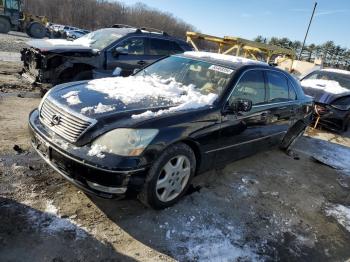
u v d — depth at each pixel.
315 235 3.69
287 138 6.12
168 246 3.03
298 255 3.29
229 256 3.06
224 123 3.92
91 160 2.93
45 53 6.66
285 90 5.43
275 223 3.76
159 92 4.03
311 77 10.12
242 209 3.90
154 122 3.17
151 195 3.25
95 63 7.19
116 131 3.03
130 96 3.71
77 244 2.84
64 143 3.12
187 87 4.29
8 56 12.89
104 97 3.62
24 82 8.30
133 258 2.81
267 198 4.32
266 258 3.14
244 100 3.97
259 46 14.56
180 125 3.35
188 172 3.61
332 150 7.21
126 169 2.92
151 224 3.27
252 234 3.46
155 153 3.10
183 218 3.47
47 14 65.50
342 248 3.56
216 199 4.00
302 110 5.92
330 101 8.35
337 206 4.52
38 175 3.78
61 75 6.96
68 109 3.31
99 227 3.10
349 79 9.60
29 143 4.58
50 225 3.00
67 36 32.09
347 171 6.02
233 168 5.07
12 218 2.99
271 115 4.90
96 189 2.99
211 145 3.82
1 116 5.54
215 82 4.25
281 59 17.39
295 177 5.23
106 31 8.19
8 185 3.49
